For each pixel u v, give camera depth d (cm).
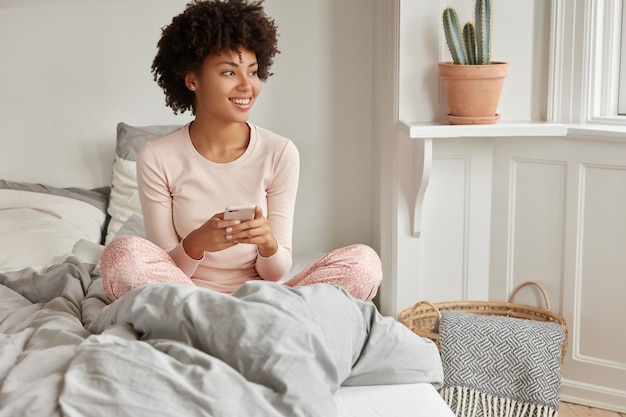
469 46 281
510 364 263
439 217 309
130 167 335
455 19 280
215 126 233
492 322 271
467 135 280
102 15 343
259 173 235
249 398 163
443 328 270
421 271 310
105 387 162
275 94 350
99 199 344
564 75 294
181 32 230
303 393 168
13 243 298
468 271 312
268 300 186
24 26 344
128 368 165
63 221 321
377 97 340
